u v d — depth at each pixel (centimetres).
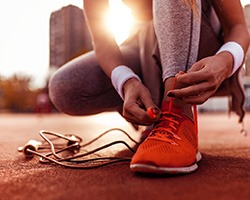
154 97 113
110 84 121
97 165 83
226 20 93
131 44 130
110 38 95
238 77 101
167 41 81
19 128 305
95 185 64
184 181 65
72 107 125
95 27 96
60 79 121
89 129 281
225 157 101
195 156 77
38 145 109
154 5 86
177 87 76
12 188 63
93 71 120
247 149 125
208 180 66
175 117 78
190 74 70
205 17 97
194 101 72
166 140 72
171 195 56
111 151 119
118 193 57
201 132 226
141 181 66
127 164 87
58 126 338
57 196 57
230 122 387
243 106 106
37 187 63
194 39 80
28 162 94
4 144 156
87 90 120
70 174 75
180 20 79
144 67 118
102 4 96
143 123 75
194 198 54
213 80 72
